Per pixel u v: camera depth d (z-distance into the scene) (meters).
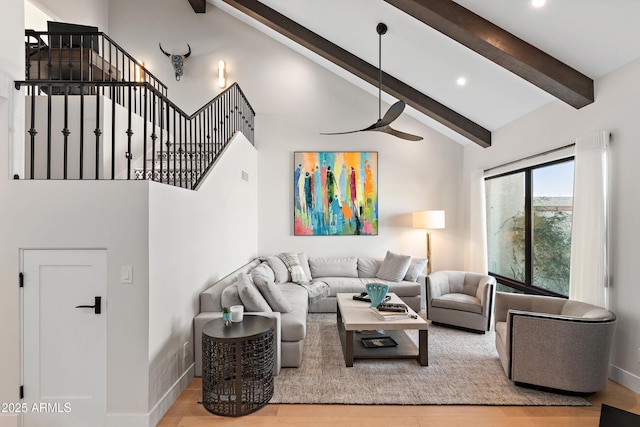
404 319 3.56
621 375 3.13
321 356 3.79
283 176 6.48
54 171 3.58
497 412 2.74
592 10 2.84
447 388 3.09
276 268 5.41
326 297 5.48
